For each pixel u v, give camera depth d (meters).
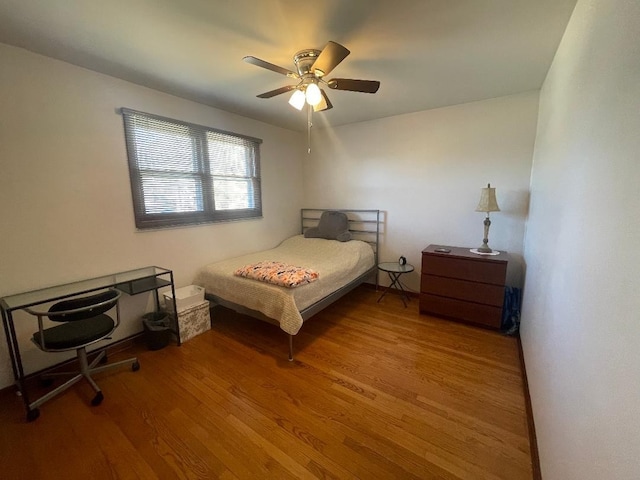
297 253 3.60
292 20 1.61
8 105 1.87
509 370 2.14
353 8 1.50
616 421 0.69
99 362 2.29
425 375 2.09
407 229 3.70
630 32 0.79
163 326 2.54
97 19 1.58
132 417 1.72
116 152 2.40
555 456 1.13
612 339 0.76
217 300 2.83
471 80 2.48
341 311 3.29
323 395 1.89
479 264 2.77
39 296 1.97
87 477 1.35
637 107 0.72
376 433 1.58
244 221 3.63
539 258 1.97
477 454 1.45
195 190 3.04
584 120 1.20
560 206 1.49
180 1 1.43
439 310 3.05
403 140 3.57
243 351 2.45
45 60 1.99
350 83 1.93
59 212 2.12
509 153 2.94
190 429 1.62
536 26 1.66
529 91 2.76
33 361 2.06
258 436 1.57
